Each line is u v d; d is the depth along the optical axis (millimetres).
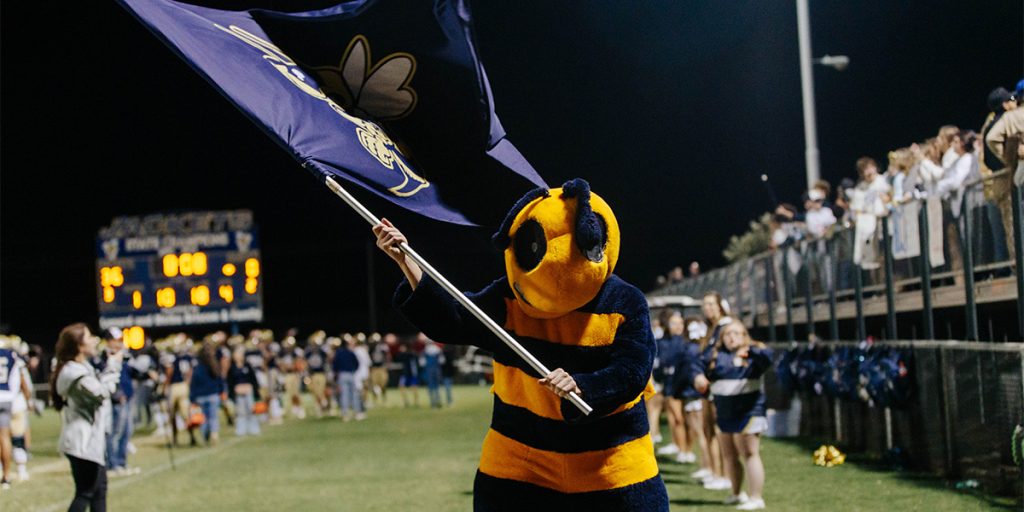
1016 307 11172
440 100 5121
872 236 14219
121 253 29219
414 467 15266
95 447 8656
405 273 4711
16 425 15258
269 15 5098
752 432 9977
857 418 14648
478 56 5023
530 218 4492
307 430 24562
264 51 4934
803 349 16578
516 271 4523
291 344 32312
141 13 4598
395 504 11430
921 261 12398
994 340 11898
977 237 10859
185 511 11453
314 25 5113
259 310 29234
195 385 21203
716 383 10133
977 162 12320
